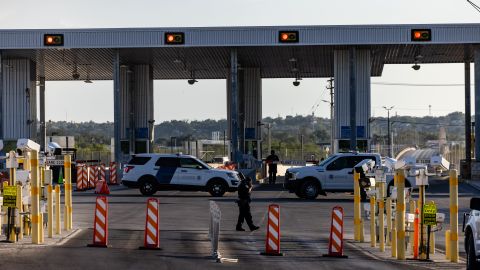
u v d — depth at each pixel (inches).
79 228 1099.9
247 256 882.1
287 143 7815.0
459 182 2363.4
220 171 1822.1
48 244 904.3
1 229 984.3
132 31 2319.1
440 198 1784.0
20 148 958.4
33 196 901.8
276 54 2554.1
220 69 2965.1
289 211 1469.0
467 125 2711.6
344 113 2439.7
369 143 2436.0
